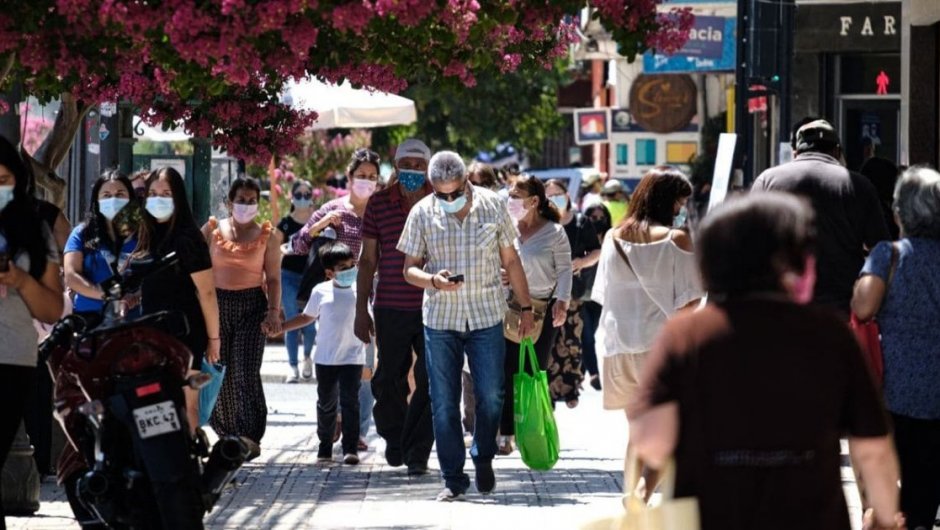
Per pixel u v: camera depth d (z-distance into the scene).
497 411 27.28
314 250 36.06
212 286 25.11
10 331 19.33
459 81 24.53
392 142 107.44
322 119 51.69
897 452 20.14
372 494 28.02
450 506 26.53
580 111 80.56
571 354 39.88
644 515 12.18
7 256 19.11
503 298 27.20
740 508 12.01
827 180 23.11
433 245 26.78
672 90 70.94
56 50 22.88
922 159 39.28
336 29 22.56
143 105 31.75
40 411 28.47
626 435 37.97
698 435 12.08
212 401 26.06
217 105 32.12
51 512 25.64
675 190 24.88
